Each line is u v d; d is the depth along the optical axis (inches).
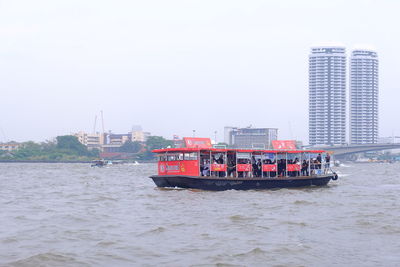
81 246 1069.8
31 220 1398.9
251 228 1253.1
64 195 2151.8
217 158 2175.2
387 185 2824.8
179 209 1588.3
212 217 1421.0
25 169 5910.4
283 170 2397.9
